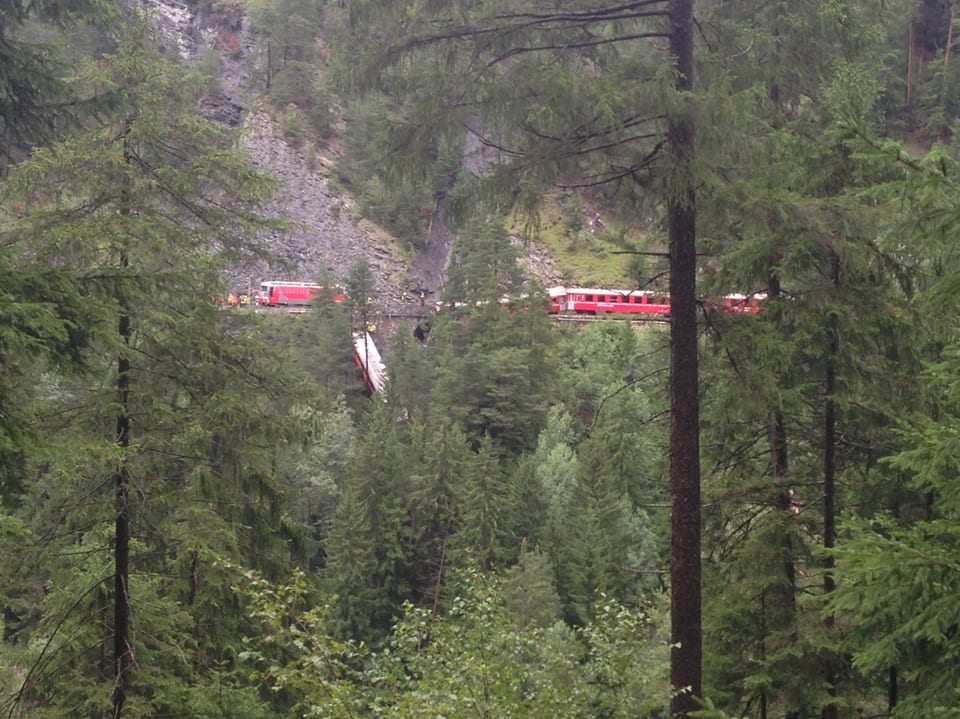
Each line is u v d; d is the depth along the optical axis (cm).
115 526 860
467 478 2862
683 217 816
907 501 974
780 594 1016
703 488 1052
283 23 7781
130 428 809
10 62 755
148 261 820
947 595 445
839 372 931
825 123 962
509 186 761
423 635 666
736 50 843
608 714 648
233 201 909
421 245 7050
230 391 859
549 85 682
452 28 763
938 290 495
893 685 935
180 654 805
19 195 767
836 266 938
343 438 3519
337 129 7888
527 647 662
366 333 5141
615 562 2677
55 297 574
